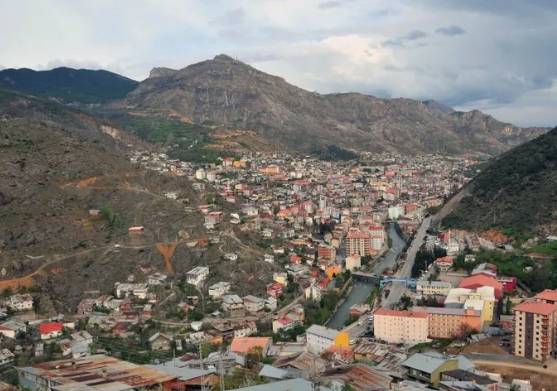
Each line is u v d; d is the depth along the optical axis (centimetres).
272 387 13450
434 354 19375
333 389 14525
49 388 13125
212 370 16362
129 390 12538
